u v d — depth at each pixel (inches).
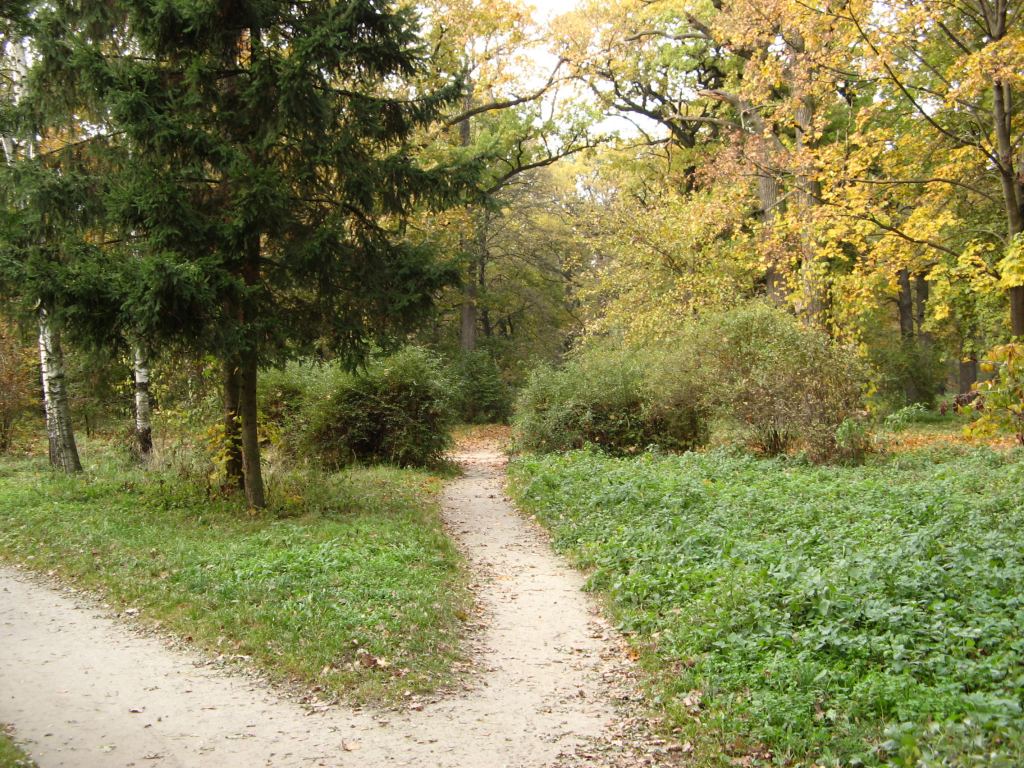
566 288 1813.5
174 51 438.3
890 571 277.7
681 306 914.1
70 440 645.9
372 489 576.1
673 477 523.2
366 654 260.8
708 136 1210.0
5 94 625.9
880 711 199.6
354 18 444.5
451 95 496.1
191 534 420.8
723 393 658.2
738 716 211.5
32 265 380.5
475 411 1412.4
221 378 540.7
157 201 390.3
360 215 486.9
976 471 495.2
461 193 513.3
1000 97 597.6
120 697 235.8
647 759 202.7
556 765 199.8
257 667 256.2
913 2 589.0
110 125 485.1
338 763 198.5
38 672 254.4
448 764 199.2
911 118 705.0
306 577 335.3
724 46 960.9
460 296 1512.1
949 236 821.9
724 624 267.1
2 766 186.5
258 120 446.3
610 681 255.4
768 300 762.2
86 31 482.9
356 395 741.3
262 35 464.4
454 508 568.1
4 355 814.5
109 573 354.0
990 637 222.8
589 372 799.7
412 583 336.8
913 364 1246.3
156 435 658.8
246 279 456.1
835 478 525.7
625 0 999.6
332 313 480.4
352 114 476.7
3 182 439.8
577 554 408.2
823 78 681.6
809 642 239.5
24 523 456.1
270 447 700.0
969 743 173.3
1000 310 977.5
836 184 700.7
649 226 972.6
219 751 203.3
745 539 370.0
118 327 406.6
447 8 921.5
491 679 258.1
